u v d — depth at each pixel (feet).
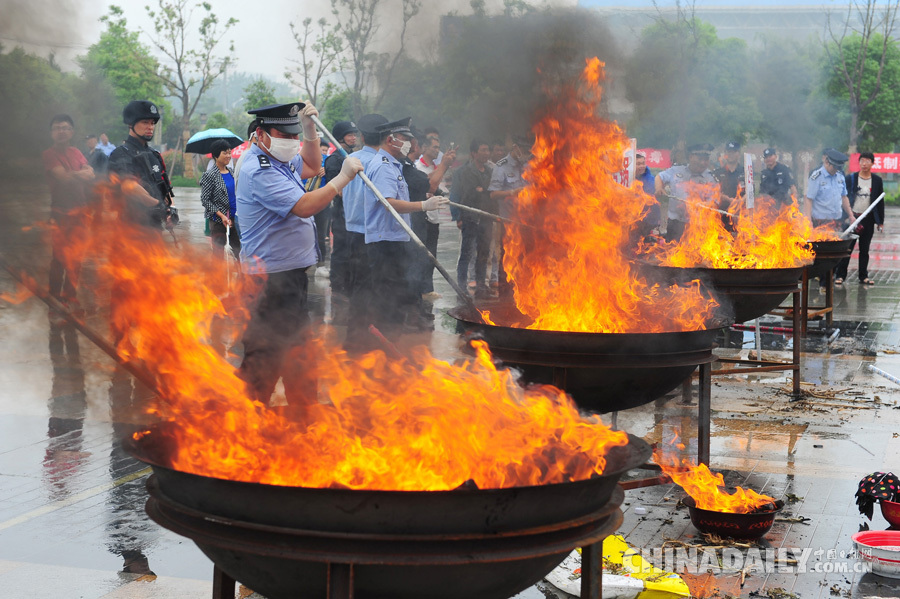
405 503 8.23
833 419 23.27
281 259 17.98
